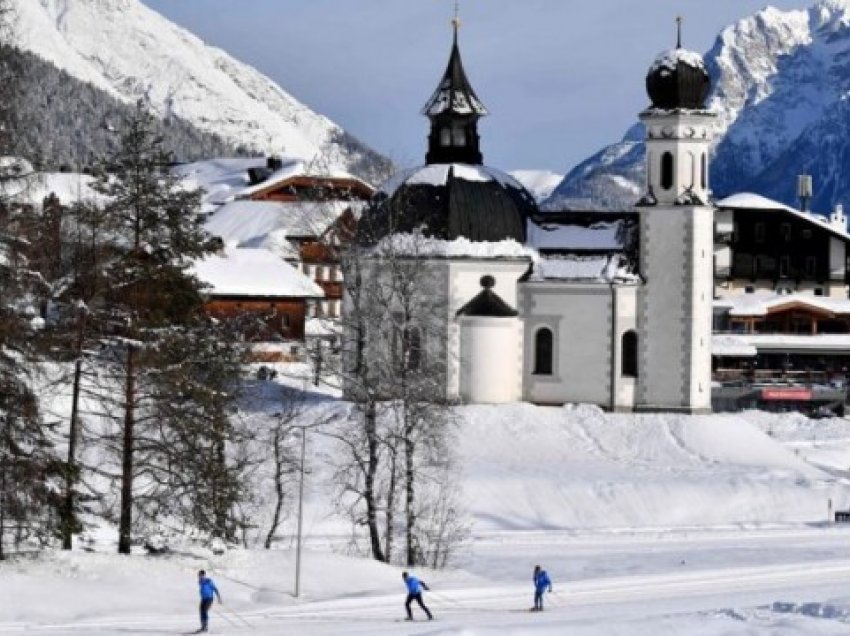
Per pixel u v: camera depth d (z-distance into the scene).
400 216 149.75
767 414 184.00
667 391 151.12
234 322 114.69
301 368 163.75
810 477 138.00
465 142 156.75
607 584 97.25
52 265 87.25
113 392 91.94
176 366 88.56
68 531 87.69
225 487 92.31
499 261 150.12
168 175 89.75
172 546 97.00
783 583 98.25
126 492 90.44
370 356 117.62
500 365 149.88
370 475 104.00
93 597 85.44
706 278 151.38
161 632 79.44
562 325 152.00
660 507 128.62
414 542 104.94
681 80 151.12
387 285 130.00
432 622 83.56
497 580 99.12
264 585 92.69
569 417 147.38
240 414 117.31
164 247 89.12
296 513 119.44
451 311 148.62
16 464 84.06
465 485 128.75
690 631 78.69
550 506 127.69
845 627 79.69
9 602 83.12
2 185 83.94
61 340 86.62
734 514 129.50
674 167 151.25
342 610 87.25
